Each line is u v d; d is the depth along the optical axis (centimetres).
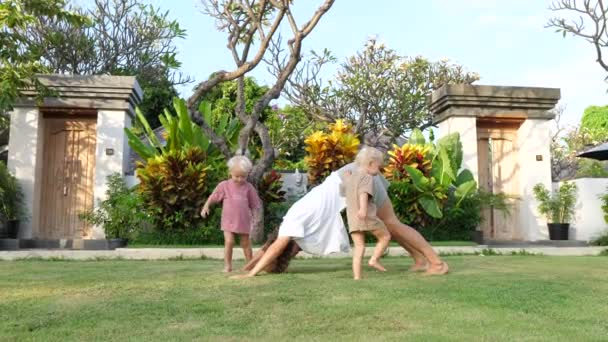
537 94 1165
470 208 1038
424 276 467
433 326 270
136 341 240
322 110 2155
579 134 2647
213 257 819
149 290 378
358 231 462
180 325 271
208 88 997
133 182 1070
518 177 1184
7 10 892
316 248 483
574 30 1240
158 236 930
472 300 339
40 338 245
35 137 1063
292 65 1021
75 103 1067
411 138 1138
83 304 324
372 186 462
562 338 245
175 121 992
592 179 1098
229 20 1078
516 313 301
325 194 487
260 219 936
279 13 982
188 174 924
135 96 1130
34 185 1055
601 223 1087
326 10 979
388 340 240
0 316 290
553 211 1114
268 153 1020
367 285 402
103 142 1064
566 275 479
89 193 1105
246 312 302
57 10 987
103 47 2314
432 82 2289
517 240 1159
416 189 981
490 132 1199
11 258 794
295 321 280
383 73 2183
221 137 1016
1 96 957
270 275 475
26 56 1009
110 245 914
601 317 293
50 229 1091
